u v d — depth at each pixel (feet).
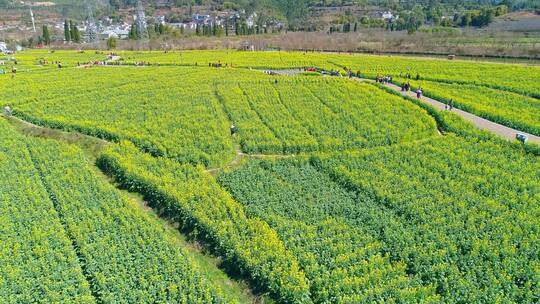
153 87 263.08
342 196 124.57
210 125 186.09
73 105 224.94
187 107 217.15
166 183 130.41
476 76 278.26
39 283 89.86
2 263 95.71
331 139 165.17
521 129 176.86
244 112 205.57
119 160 148.15
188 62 378.73
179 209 119.65
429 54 424.05
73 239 106.73
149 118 199.00
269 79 275.59
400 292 84.12
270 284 91.20
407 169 137.39
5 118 207.92
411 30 550.36
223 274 99.35
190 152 157.07
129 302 85.81
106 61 397.39
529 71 290.35
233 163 154.40
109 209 117.29
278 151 162.30
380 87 251.80
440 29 562.66
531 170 134.72
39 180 134.51
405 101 213.87
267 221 111.86
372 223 109.09
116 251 100.01
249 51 472.85
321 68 333.62
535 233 102.22
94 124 187.93
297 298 86.89
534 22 578.66
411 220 110.73
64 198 123.95
